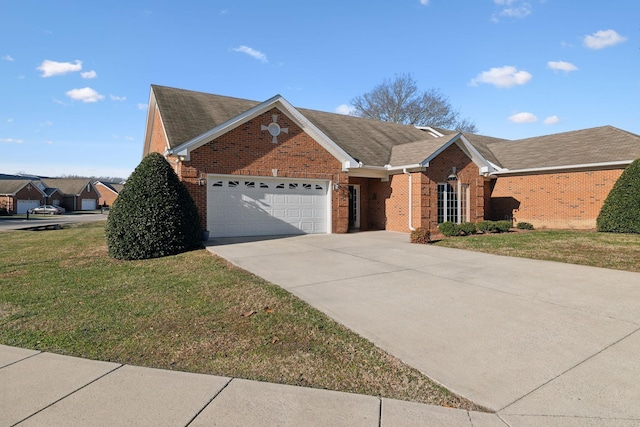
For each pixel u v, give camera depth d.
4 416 2.72
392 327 4.57
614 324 4.66
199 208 12.60
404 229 15.99
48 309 5.27
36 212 52.38
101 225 23.64
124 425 2.62
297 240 12.76
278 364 3.61
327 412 2.80
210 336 4.29
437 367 3.56
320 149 14.98
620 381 3.29
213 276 7.20
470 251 10.41
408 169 15.50
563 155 17.41
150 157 10.24
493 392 3.12
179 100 15.02
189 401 2.93
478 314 5.04
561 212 16.72
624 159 14.73
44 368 3.50
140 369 3.48
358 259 9.09
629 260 8.73
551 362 3.66
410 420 2.71
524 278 7.10
